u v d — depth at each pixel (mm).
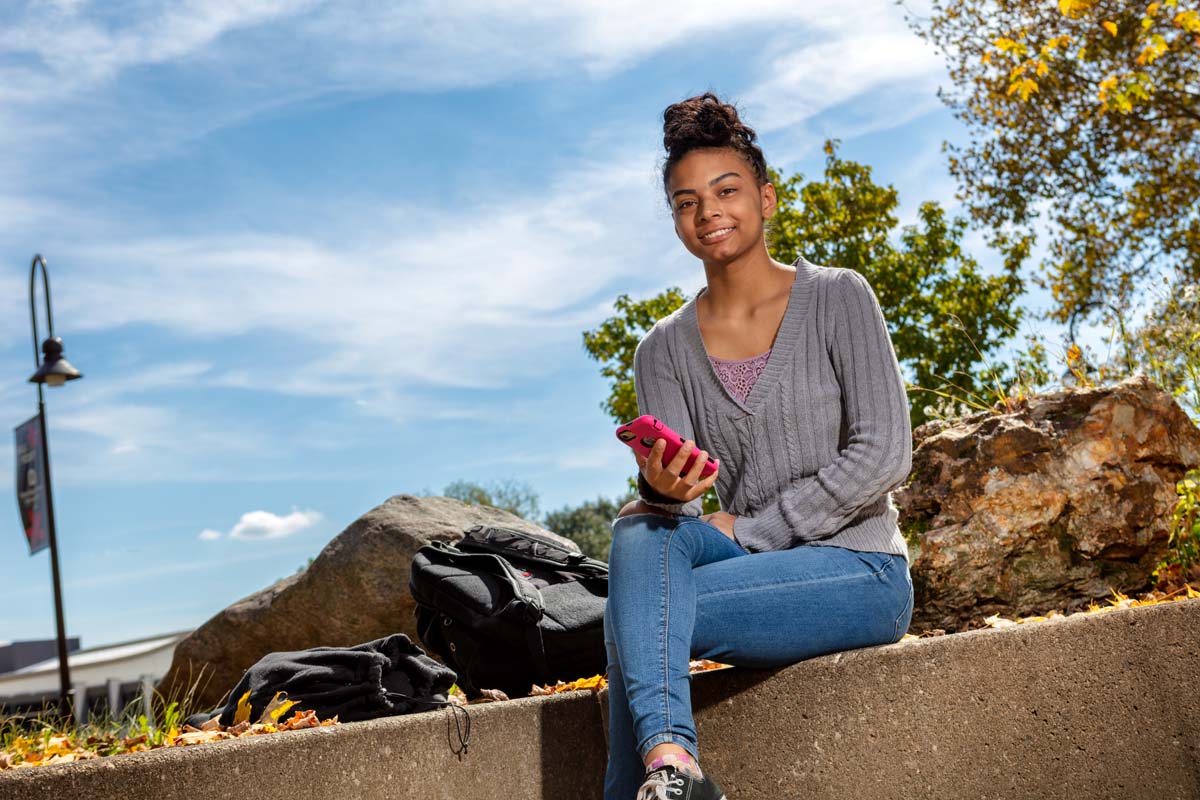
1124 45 12852
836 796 1975
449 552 2879
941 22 14305
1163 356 4262
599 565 2965
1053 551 3277
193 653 5059
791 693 2004
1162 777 2154
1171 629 2232
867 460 1913
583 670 2748
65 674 10531
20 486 11195
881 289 17875
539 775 2191
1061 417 3424
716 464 1860
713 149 2104
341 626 4730
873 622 1961
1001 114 14523
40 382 10969
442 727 1996
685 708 1689
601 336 19234
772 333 2107
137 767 1565
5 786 1447
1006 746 2049
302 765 1755
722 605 1855
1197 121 13727
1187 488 3203
